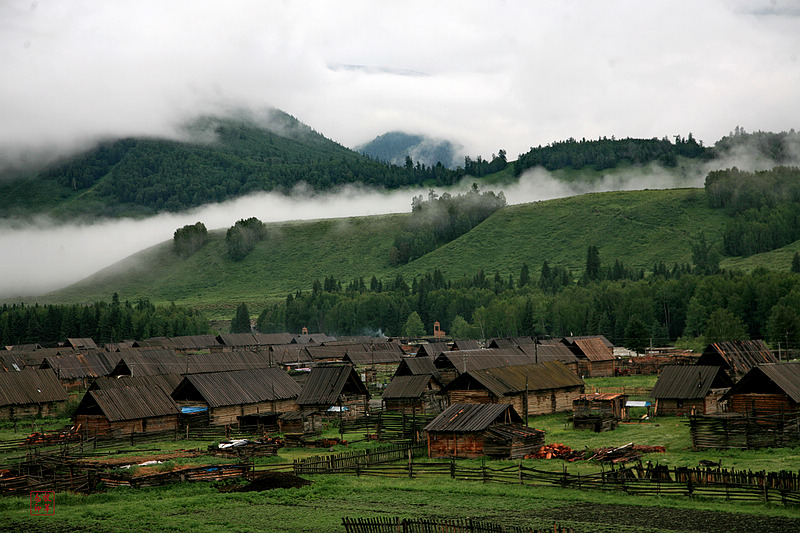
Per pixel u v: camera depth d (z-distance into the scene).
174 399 89.12
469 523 38.59
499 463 59.31
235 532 41.19
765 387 68.38
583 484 49.62
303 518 43.94
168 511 46.28
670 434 72.88
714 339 167.25
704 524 39.91
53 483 53.62
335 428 85.69
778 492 44.03
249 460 64.31
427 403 90.56
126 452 71.44
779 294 188.88
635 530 39.16
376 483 53.94
